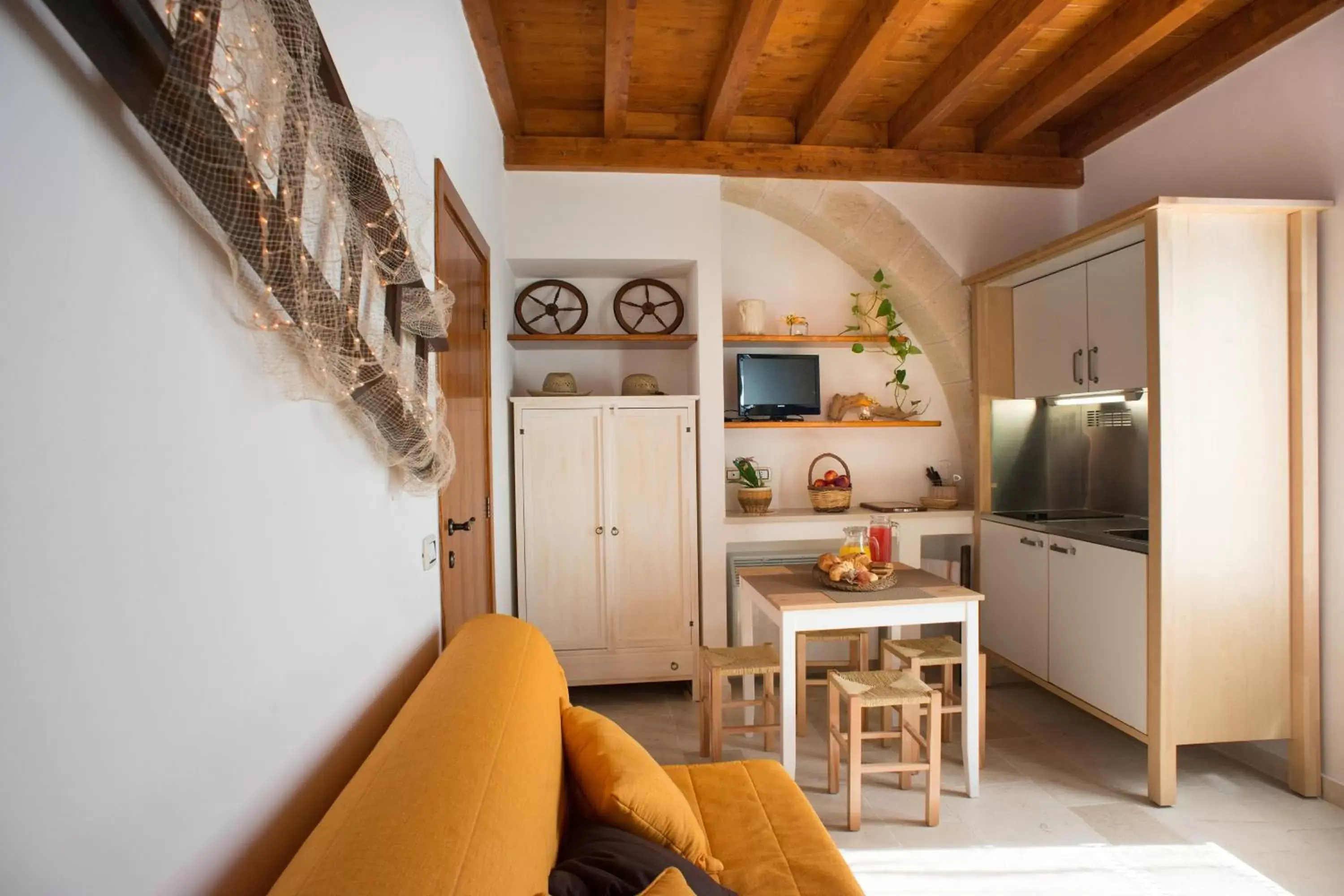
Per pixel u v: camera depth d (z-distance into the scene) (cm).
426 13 194
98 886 57
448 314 160
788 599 257
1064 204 407
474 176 275
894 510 388
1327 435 262
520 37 293
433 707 116
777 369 401
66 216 56
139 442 64
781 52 316
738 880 142
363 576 129
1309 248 262
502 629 173
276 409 93
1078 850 225
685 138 373
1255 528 263
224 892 77
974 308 391
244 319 84
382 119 148
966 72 308
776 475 422
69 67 56
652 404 363
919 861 220
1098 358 319
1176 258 260
